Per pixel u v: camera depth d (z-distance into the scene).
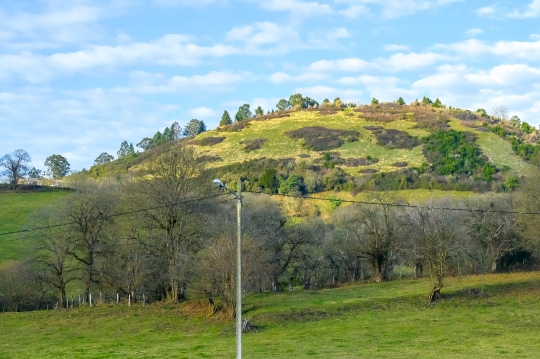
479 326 47.34
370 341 42.91
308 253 78.44
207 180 66.25
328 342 43.03
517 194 72.56
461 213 78.94
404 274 90.00
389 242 77.25
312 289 72.56
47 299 74.81
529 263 78.06
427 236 58.66
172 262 61.19
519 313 51.84
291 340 44.50
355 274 88.56
